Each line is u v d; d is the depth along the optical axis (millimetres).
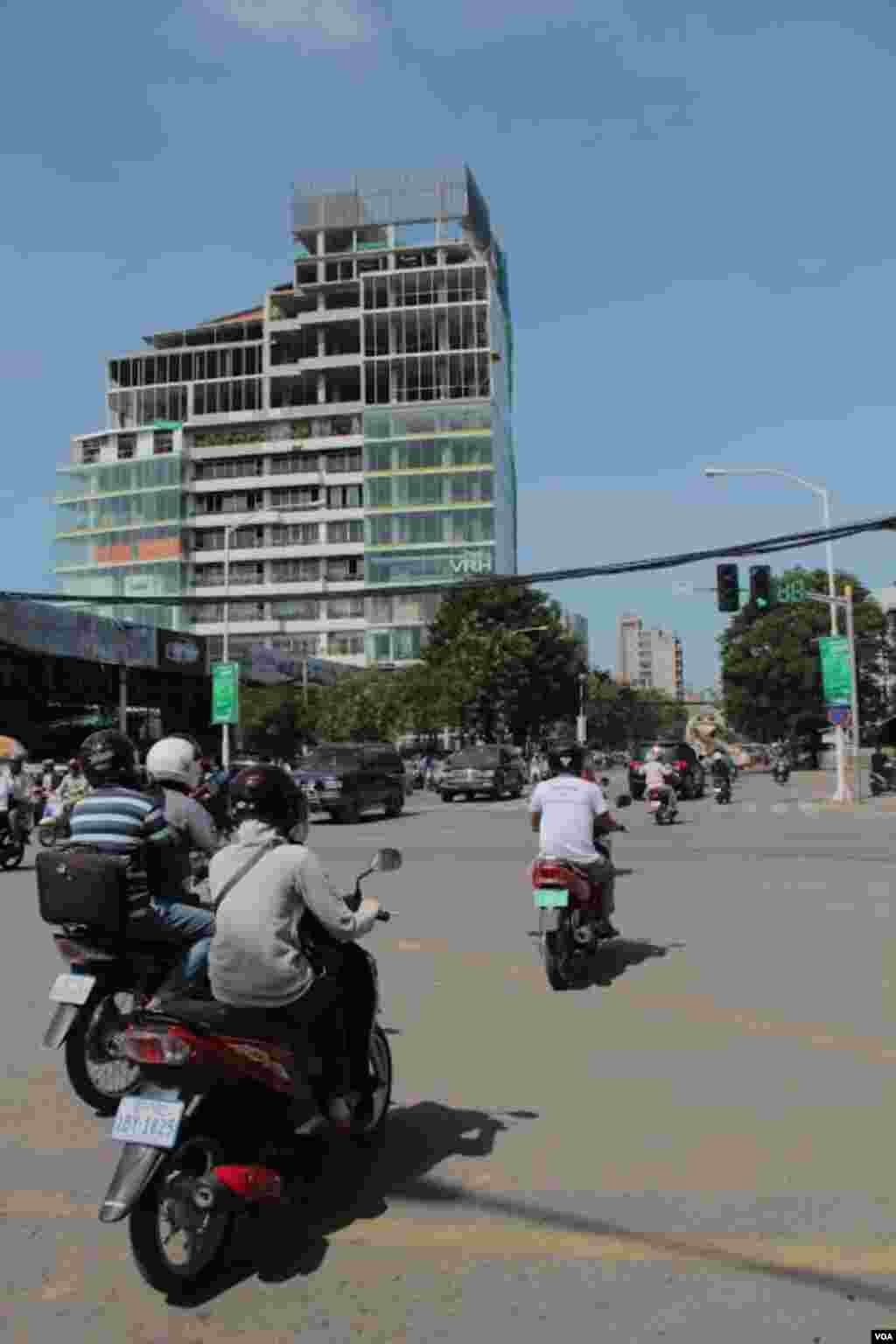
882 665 69250
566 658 68562
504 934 10445
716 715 98625
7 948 10203
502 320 118312
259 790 4410
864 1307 3512
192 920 5680
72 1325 3492
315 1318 3504
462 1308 3545
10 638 37438
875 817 26766
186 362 116375
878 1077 5898
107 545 113188
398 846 20156
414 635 103688
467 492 104125
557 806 8539
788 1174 4602
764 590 25203
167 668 46969
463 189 109688
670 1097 5621
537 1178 4617
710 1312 3488
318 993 4352
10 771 18625
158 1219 3719
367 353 109000
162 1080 3826
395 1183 4578
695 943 9836
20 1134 5289
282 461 112062
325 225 111375
